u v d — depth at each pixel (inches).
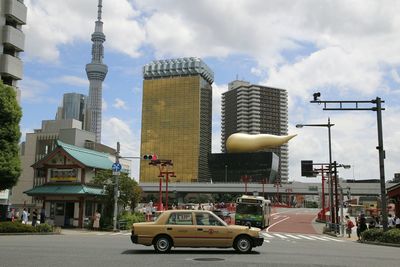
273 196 6190.9
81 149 1841.8
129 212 1814.7
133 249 739.4
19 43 1924.2
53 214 1685.5
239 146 6998.0
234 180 6948.8
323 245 968.9
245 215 1836.9
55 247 762.2
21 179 3914.9
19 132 1378.0
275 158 7022.6
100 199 1742.1
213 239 678.5
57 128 4370.1
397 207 1622.8
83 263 534.3
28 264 523.2
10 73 1833.2
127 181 1713.8
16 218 1680.6
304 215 3417.8
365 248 887.1
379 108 1151.6
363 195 5374.0
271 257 631.2
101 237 1108.5
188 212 693.3
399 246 977.5
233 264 534.0
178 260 572.4
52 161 1733.5
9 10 1879.9
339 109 1167.0
